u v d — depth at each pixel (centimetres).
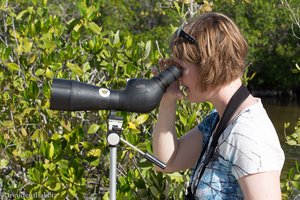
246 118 255
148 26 2136
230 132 257
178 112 404
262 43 2381
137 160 415
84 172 427
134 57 460
